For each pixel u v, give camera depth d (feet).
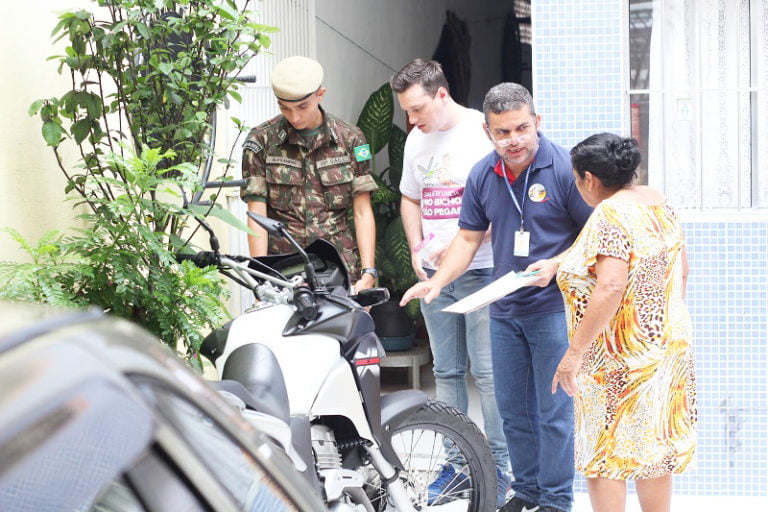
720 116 14.28
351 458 10.09
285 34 19.83
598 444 9.74
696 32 14.19
